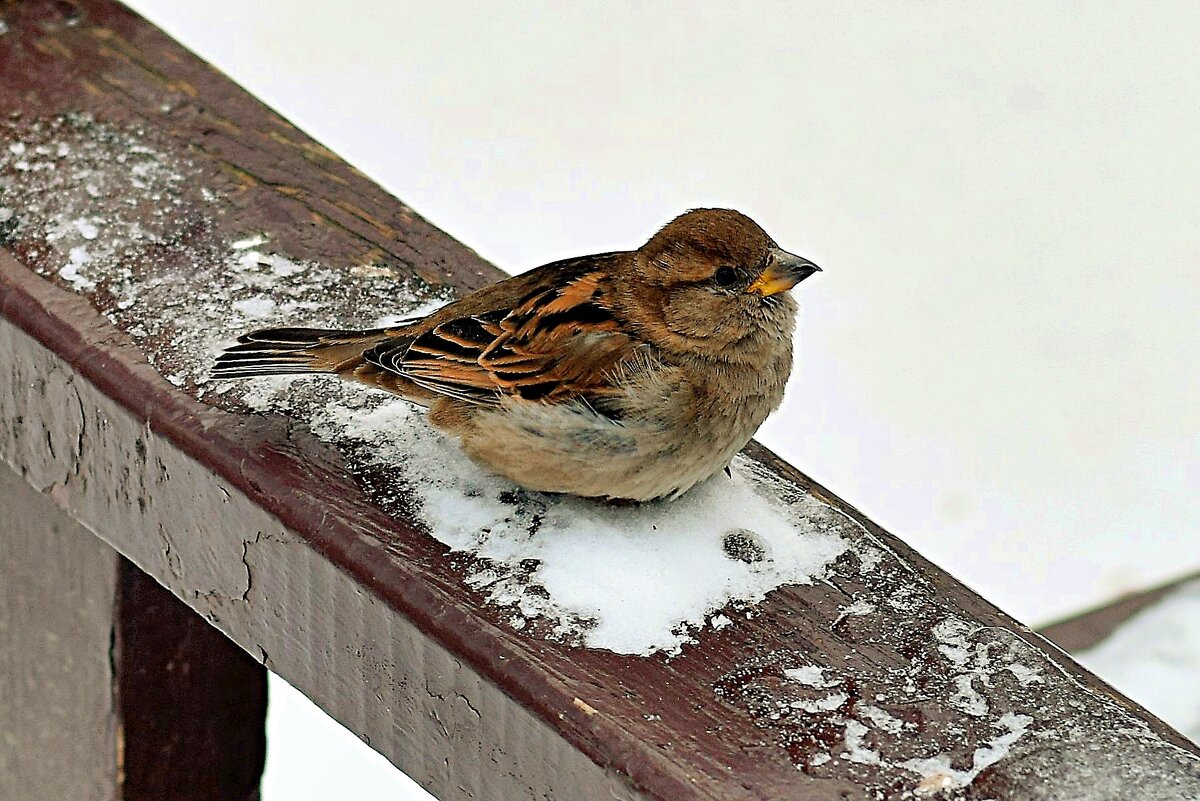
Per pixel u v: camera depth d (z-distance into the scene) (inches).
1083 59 700.7
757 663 206.8
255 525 231.8
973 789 188.9
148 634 267.9
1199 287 612.1
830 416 564.4
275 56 633.0
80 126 304.7
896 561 228.5
